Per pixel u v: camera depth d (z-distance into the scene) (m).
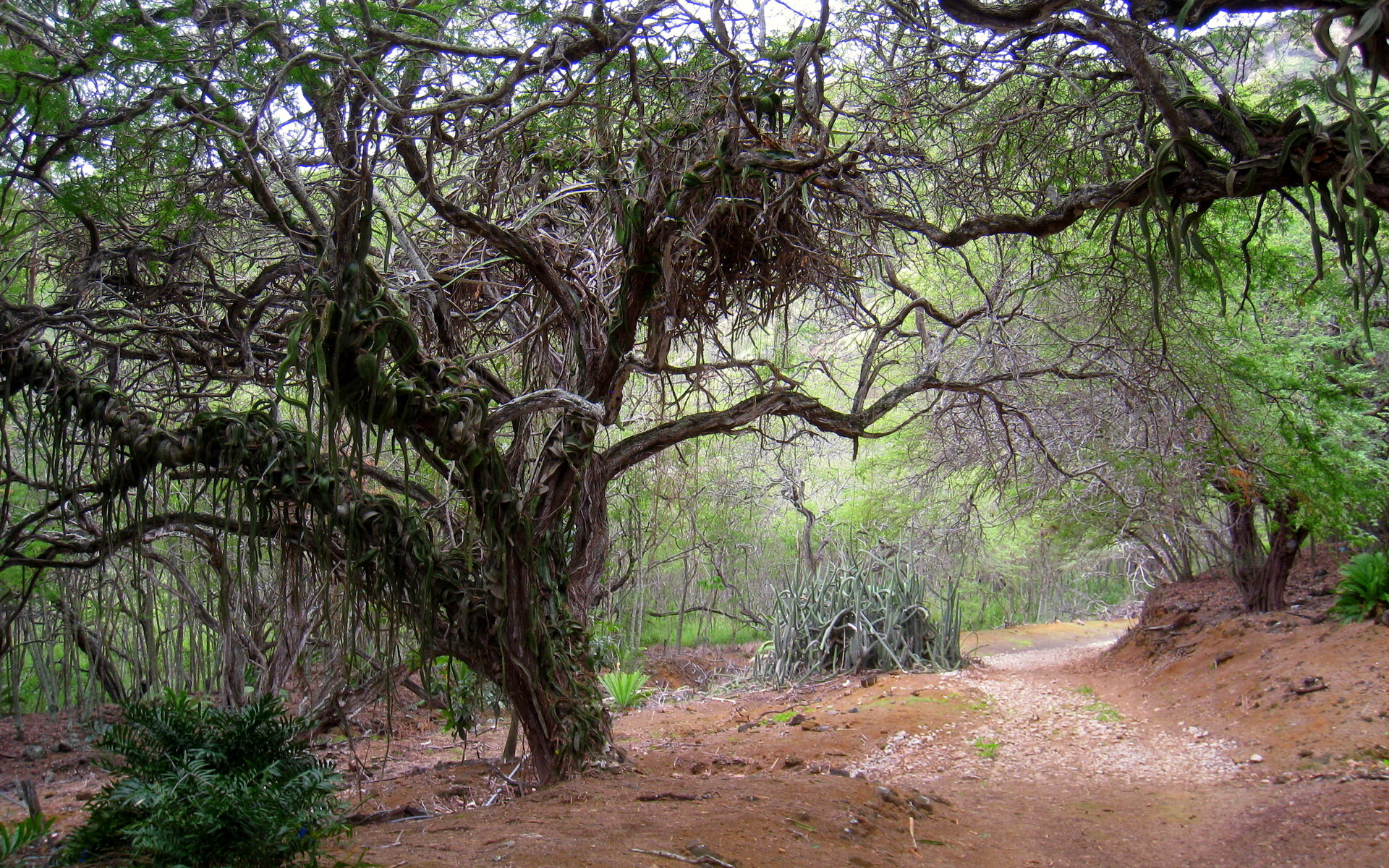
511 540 5.45
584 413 5.68
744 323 6.66
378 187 6.23
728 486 14.27
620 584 10.62
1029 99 6.41
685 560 15.82
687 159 5.62
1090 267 7.71
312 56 4.31
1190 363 8.18
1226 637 10.99
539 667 5.77
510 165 6.46
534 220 6.61
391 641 5.25
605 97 5.68
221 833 3.53
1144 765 7.73
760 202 5.67
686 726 10.34
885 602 13.84
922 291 10.61
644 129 5.45
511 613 5.52
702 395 11.60
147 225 5.74
